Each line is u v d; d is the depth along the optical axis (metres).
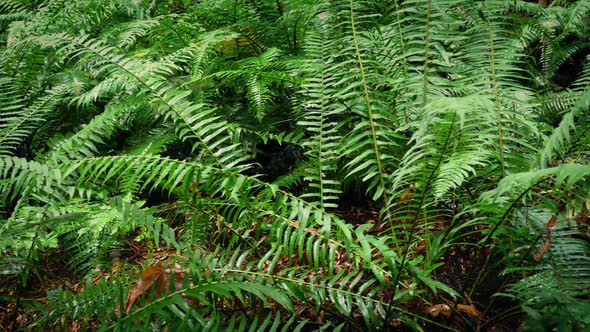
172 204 2.65
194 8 4.04
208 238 2.58
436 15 2.25
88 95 3.08
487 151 1.92
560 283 1.67
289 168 3.26
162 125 3.21
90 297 1.79
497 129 2.04
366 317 1.85
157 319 1.80
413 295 1.91
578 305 1.49
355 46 2.35
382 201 3.03
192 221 2.33
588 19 4.16
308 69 2.70
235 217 2.21
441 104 1.61
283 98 3.51
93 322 2.15
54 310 1.80
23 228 1.91
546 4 4.74
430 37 2.25
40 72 3.88
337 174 2.90
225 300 2.09
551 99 3.04
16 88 3.70
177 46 3.93
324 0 2.79
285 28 3.63
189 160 3.12
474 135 2.02
